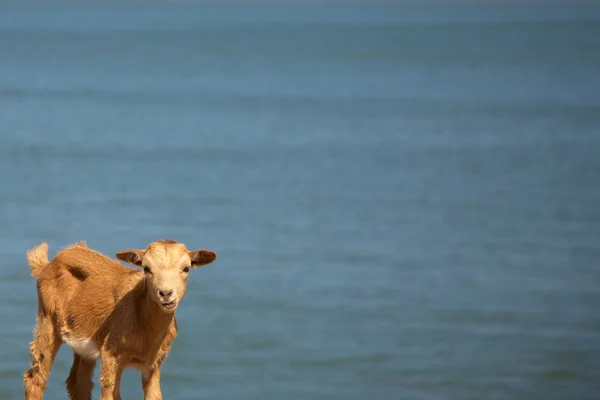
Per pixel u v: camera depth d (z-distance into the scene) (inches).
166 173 1350.9
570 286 793.6
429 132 1857.8
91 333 346.9
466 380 585.3
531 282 806.5
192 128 1936.5
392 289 779.4
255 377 586.2
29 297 717.9
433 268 849.5
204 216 1048.8
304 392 563.2
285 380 583.2
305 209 1106.1
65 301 355.3
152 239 930.7
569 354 634.8
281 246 923.4
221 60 4665.4
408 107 2341.3
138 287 336.5
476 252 908.6
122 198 1143.0
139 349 336.5
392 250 915.4
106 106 2383.1
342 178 1330.0
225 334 658.2
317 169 1408.7
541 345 653.3
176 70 3929.6
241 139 1769.2
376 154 1565.0
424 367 610.9
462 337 665.0
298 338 655.1
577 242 945.5
